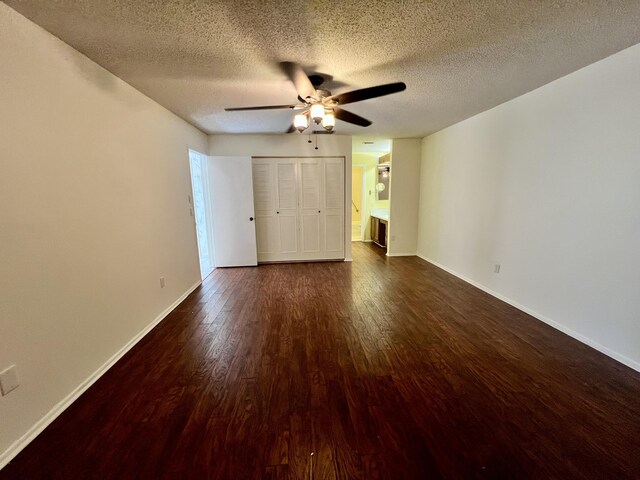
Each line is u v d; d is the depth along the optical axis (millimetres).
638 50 1890
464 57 2059
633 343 2004
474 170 3721
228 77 2334
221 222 4809
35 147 1536
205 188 4719
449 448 1425
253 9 1485
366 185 7188
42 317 1563
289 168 4914
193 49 1889
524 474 1289
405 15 1559
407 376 1968
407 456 1386
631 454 1375
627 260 2016
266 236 5086
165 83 2424
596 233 2213
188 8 1464
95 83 2020
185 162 3629
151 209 2760
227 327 2713
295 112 3289
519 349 2277
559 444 1435
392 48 1916
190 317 2941
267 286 3885
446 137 4383
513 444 1440
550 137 2580
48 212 1609
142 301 2570
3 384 1356
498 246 3338
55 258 1651
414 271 4543
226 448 1435
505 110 3111
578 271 2371
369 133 4801
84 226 1881
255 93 2713
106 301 2084
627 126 1975
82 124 1887
